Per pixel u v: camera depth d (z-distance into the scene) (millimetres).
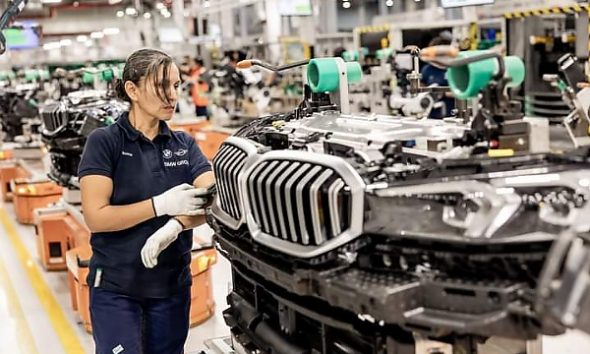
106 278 3145
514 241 1864
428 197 2045
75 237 6188
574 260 1604
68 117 5668
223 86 12773
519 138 2197
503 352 2678
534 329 1819
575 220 1897
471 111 2578
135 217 3002
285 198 2287
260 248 2490
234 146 2818
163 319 3289
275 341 2682
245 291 3107
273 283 2623
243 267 2867
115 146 3105
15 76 14930
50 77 11703
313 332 2592
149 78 3045
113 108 5605
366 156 2242
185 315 3375
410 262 2062
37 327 5531
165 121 3291
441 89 3260
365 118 2953
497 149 2189
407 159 2344
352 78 3279
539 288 1603
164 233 3006
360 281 2035
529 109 10609
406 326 1964
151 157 3199
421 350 2201
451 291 1914
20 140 11453
